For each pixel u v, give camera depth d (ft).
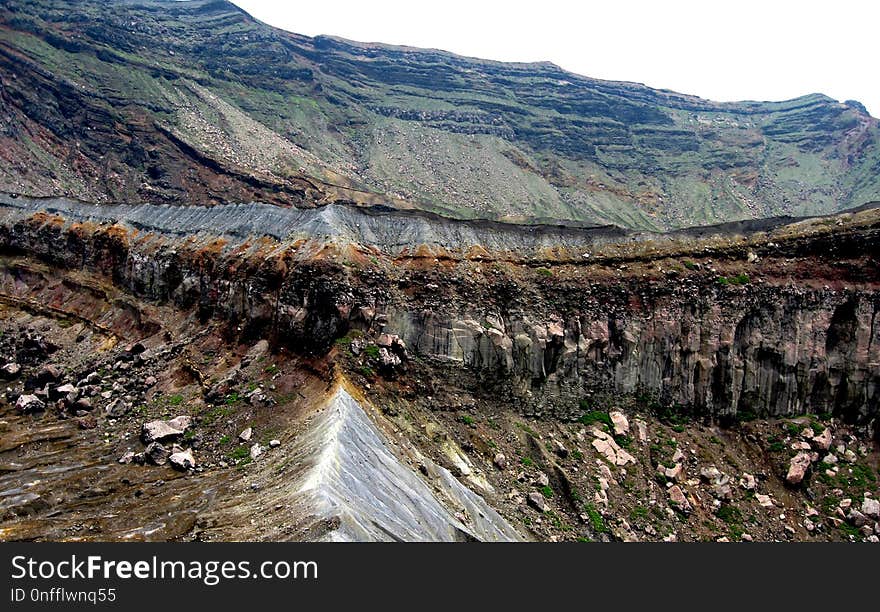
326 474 84.12
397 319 126.62
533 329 131.75
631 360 134.92
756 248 144.66
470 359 126.82
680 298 138.21
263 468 95.30
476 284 133.90
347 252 132.26
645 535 108.99
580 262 143.13
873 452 128.67
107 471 102.27
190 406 120.37
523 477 113.70
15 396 133.59
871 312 134.51
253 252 145.69
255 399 115.03
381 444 100.63
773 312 136.87
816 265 140.46
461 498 100.58
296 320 126.00
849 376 133.59
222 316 143.43
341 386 109.50
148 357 140.05
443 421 117.60
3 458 106.73
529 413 127.13
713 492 120.67
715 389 135.13
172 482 97.35
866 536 114.83
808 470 124.67
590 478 117.19
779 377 134.62
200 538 77.25
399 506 88.69
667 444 127.95
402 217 144.05
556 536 102.22
